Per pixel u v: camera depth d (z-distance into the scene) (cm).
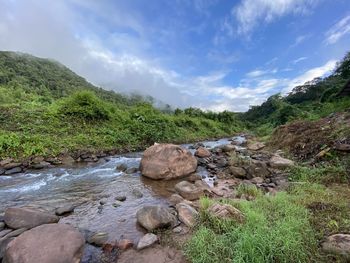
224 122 4769
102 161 1195
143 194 693
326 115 1445
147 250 383
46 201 630
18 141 1105
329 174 643
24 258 313
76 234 371
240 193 633
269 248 320
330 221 396
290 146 1152
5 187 756
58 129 1436
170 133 2261
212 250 344
